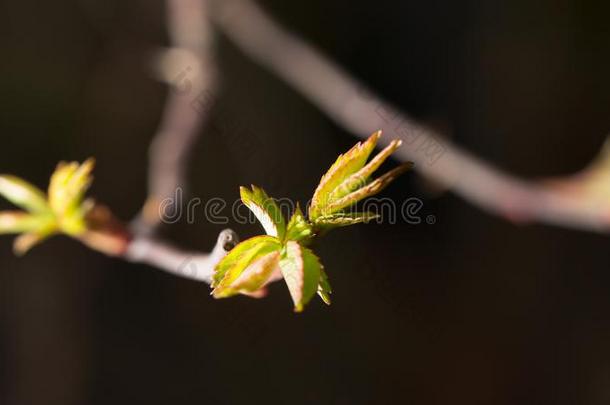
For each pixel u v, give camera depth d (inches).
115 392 29.0
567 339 32.5
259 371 29.7
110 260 29.3
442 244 32.1
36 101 28.3
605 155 16.1
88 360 28.8
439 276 32.1
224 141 27.1
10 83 28.0
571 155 30.8
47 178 28.4
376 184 9.9
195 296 29.6
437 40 30.8
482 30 30.5
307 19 30.6
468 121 30.7
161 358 29.5
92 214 12.3
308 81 22.4
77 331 28.7
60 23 28.8
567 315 32.6
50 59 28.6
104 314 29.2
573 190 16.5
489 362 32.3
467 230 32.2
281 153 29.0
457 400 31.7
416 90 30.9
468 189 17.7
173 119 17.1
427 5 30.7
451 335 32.1
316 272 9.5
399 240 31.9
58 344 28.4
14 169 28.0
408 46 30.9
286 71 23.2
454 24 30.6
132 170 29.1
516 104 30.5
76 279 28.8
